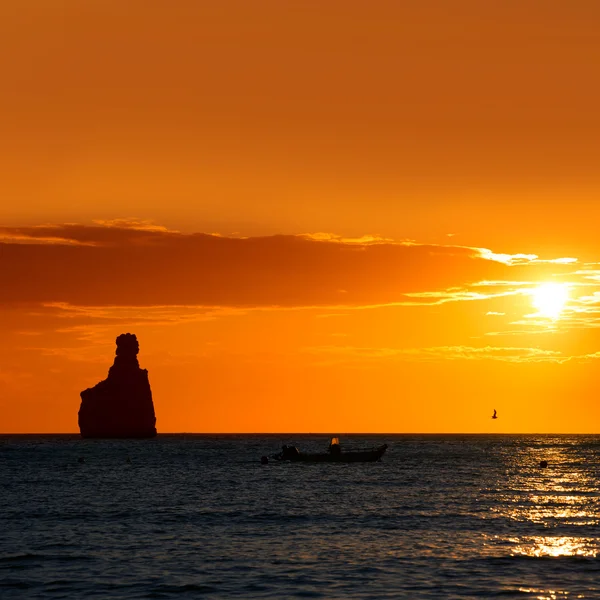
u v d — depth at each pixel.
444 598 183.88
